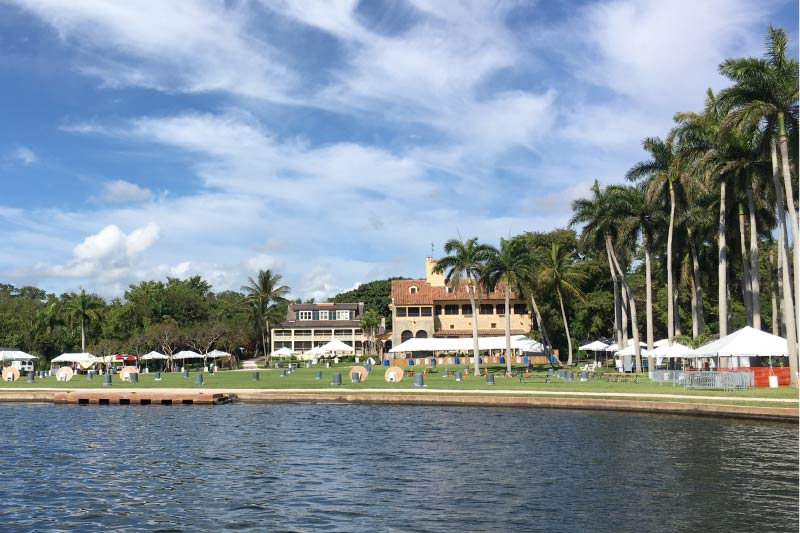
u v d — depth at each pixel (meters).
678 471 20.83
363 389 48.44
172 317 111.31
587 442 26.47
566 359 93.50
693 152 53.19
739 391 40.12
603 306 85.44
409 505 17.55
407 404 42.62
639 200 62.06
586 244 75.50
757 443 25.47
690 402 34.81
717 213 58.66
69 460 24.53
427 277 106.06
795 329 46.81
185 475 21.69
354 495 18.69
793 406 31.98
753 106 42.12
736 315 82.56
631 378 56.50
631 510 16.66
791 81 42.59
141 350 100.88
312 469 22.36
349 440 28.23
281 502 18.09
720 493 18.09
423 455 24.47
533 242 96.06
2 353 79.94
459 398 41.59
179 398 45.03
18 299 121.94
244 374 77.88
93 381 63.81
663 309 82.12
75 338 109.69
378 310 152.62
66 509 17.67
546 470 21.42
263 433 30.72
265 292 112.56
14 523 16.44
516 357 92.00
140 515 17.05
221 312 123.38
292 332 131.12
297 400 45.06
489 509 17.03
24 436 30.59
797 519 15.73
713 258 68.75
